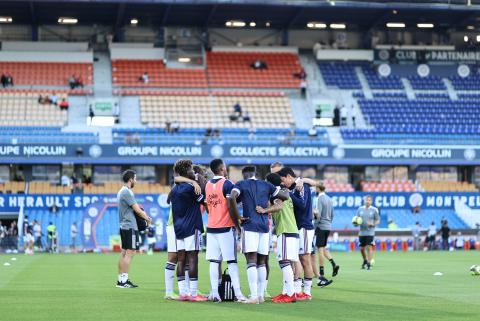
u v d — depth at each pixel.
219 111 64.44
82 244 50.12
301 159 58.47
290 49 71.88
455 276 25.80
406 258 38.84
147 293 19.03
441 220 52.28
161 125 62.41
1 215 51.53
